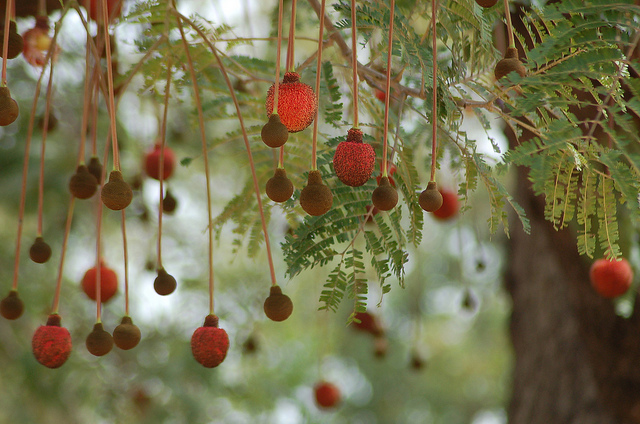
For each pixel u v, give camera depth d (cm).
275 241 404
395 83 196
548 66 171
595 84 171
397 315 1227
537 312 400
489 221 184
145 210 279
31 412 474
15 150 404
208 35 207
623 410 299
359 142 167
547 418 379
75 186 179
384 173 164
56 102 369
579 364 377
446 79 187
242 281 477
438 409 1204
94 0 212
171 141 289
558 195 179
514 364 417
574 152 171
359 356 1126
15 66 347
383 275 181
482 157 190
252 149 221
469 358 1223
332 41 200
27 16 221
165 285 185
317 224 182
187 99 246
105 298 212
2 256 475
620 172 168
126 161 393
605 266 214
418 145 225
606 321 286
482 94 191
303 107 168
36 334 177
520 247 421
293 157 218
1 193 404
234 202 221
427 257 1120
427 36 189
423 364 352
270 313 174
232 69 224
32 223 473
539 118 185
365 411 1176
